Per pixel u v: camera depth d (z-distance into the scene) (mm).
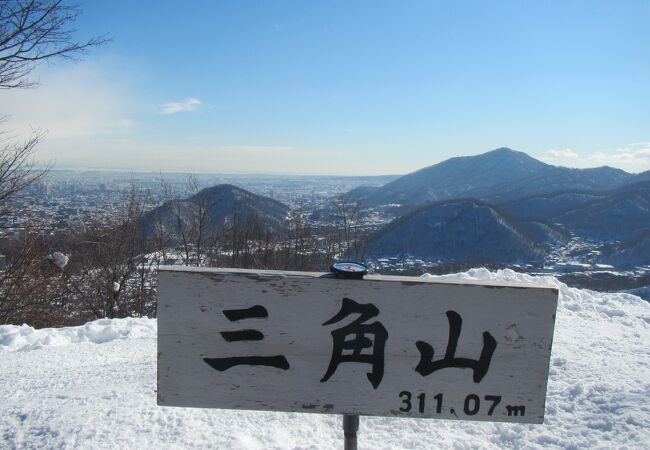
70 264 12547
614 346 3877
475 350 1602
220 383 1632
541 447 2508
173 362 1631
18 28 5871
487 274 6500
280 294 1614
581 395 2953
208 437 2523
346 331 1615
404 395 1619
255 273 1608
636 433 2510
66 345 5359
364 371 1619
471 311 1596
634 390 2932
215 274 1609
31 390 3477
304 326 1616
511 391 1604
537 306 1584
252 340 1623
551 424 2697
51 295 11648
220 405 1635
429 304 1601
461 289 1592
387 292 1604
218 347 1625
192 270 1613
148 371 3643
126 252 14289
